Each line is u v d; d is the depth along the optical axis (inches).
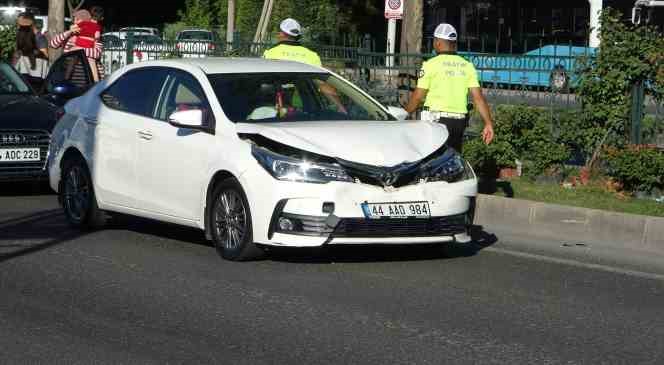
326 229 387.5
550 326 326.3
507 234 498.3
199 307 346.6
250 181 398.6
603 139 586.2
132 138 458.3
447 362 288.2
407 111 516.7
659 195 553.0
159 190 444.8
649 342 310.7
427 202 397.7
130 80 475.5
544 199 544.7
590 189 564.4
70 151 497.7
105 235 477.4
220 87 434.0
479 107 512.7
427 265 415.5
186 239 466.3
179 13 2185.0
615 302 360.2
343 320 330.6
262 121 423.8
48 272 400.5
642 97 578.9
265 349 300.2
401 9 904.9
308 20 1653.5
